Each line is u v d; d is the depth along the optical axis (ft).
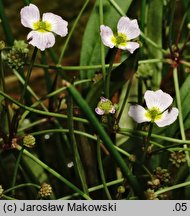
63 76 0.88
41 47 0.78
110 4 0.92
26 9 0.80
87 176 0.92
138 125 0.88
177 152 0.88
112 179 0.94
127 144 0.91
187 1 0.98
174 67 0.92
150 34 0.98
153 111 0.80
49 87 0.98
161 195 0.87
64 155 0.98
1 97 0.87
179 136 0.95
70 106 0.75
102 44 0.85
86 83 0.94
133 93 0.97
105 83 0.84
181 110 0.91
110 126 0.85
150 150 0.86
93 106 0.87
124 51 0.92
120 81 0.86
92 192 0.94
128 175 0.74
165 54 0.94
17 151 0.88
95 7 0.93
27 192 0.94
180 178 0.89
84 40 0.93
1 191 0.82
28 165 0.90
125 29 0.82
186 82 0.92
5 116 0.89
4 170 0.95
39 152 0.98
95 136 0.87
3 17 0.91
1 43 0.82
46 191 0.82
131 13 0.97
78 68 0.87
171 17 0.92
